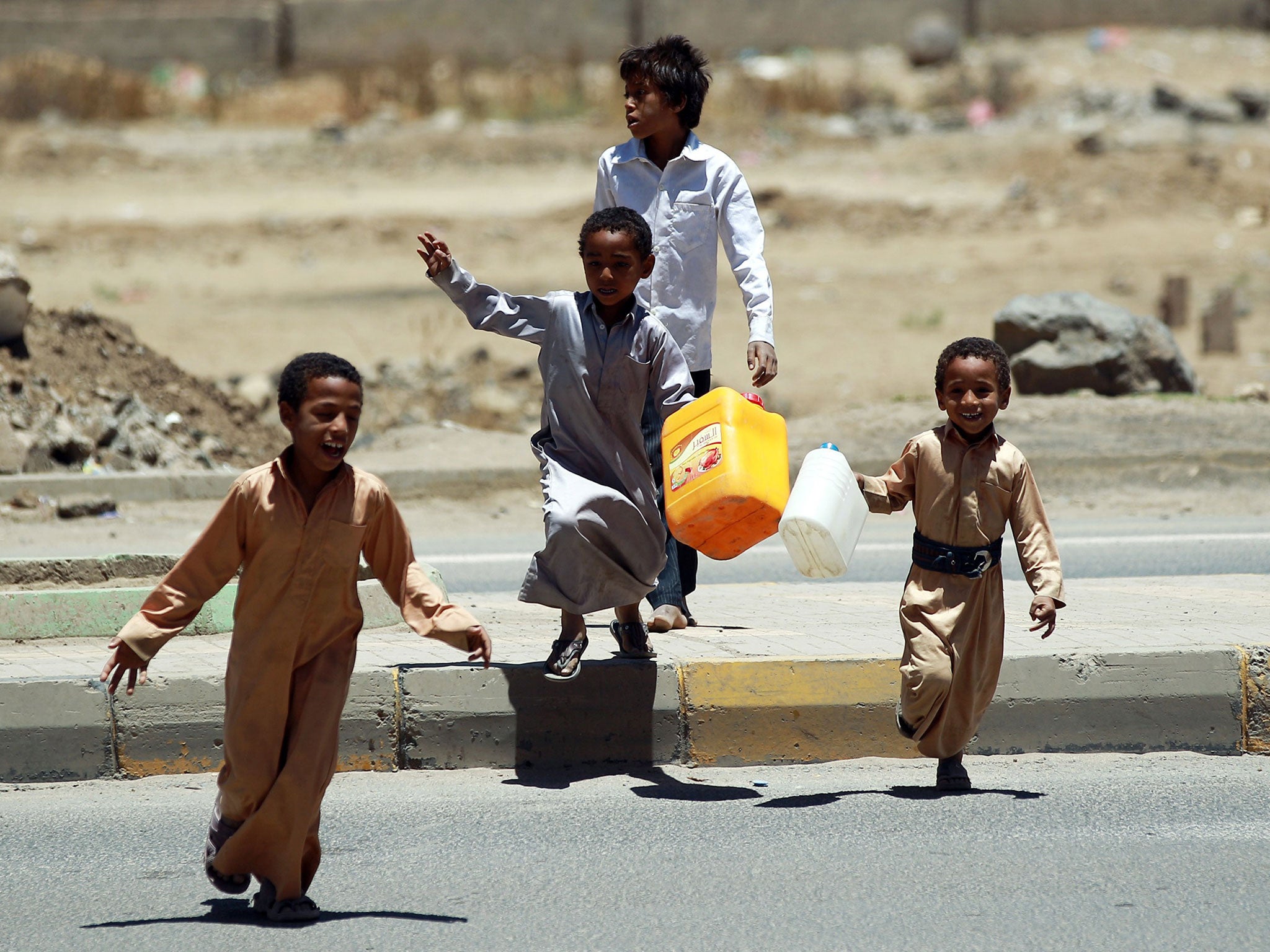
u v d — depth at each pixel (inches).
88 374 1227.9
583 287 2174.0
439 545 928.3
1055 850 381.4
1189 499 1065.5
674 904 343.6
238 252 2381.9
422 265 2329.0
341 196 2721.5
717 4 3769.7
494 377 1547.7
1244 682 480.1
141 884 360.8
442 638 323.6
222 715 449.7
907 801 424.5
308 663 328.5
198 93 3516.2
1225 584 676.7
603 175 554.3
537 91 3383.4
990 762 466.9
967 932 325.4
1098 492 1086.4
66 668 470.0
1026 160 2748.5
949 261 2293.3
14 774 440.1
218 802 338.0
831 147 2952.8
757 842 388.8
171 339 1884.8
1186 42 3617.1
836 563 411.2
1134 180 2603.3
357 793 435.2
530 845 387.2
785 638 522.3
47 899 350.0
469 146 2962.6
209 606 542.3
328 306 2079.2
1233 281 2123.5
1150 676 478.0
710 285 552.7
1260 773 452.8
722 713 466.0
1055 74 3358.8
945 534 420.5
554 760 459.8
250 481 323.0
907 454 427.2
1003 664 476.7
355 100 3284.9
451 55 3777.1
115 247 2390.5
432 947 318.3
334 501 322.0
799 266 2300.7
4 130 2972.4
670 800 426.9
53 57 3516.2
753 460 427.8
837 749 469.7
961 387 412.8
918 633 417.7
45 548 866.1
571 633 447.2
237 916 339.0
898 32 3759.8
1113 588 665.0
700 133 2989.7
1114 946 317.7
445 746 458.3
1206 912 337.4
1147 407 1219.9
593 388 447.2
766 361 518.9
